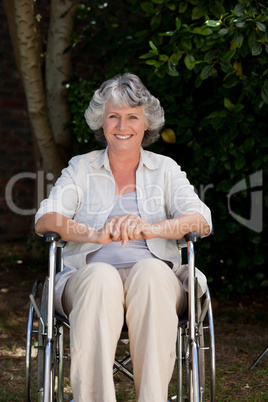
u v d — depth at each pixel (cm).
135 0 412
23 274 540
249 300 482
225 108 386
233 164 400
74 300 207
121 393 285
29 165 642
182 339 249
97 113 248
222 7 349
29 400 211
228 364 330
